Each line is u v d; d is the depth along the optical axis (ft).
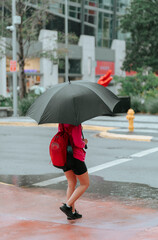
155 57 325.62
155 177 61.46
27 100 188.34
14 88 175.11
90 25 345.92
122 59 380.17
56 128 136.87
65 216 40.06
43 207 43.45
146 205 45.27
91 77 345.31
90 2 343.46
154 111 181.47
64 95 33.76
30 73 287.48
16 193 49.85
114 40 373.81
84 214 40.83
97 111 33.71
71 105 33.30
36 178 61.41
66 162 36.35
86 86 35.04
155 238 31.71
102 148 91.91
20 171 66.90
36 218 39.37
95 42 353.72
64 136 35.83
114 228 35.86
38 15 209.67
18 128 136.87
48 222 37.11
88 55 339.98
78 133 35.40
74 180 38.45
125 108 186.50
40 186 55.88
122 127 133.80
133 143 100.32
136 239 31.60
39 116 33.96
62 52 218.79
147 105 187.21
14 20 170.09
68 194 38.60
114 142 102.42
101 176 62.59
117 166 70.49
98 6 352.90
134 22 319.47
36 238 32.50
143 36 323.16
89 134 121.49
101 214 40.78
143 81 212.64
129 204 45.83
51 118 33.40
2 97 203.62
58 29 311.88
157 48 324.39
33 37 210.18
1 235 33.37
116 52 375.25
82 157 36.52
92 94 34.30
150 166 70.13
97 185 56.49
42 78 298.76
